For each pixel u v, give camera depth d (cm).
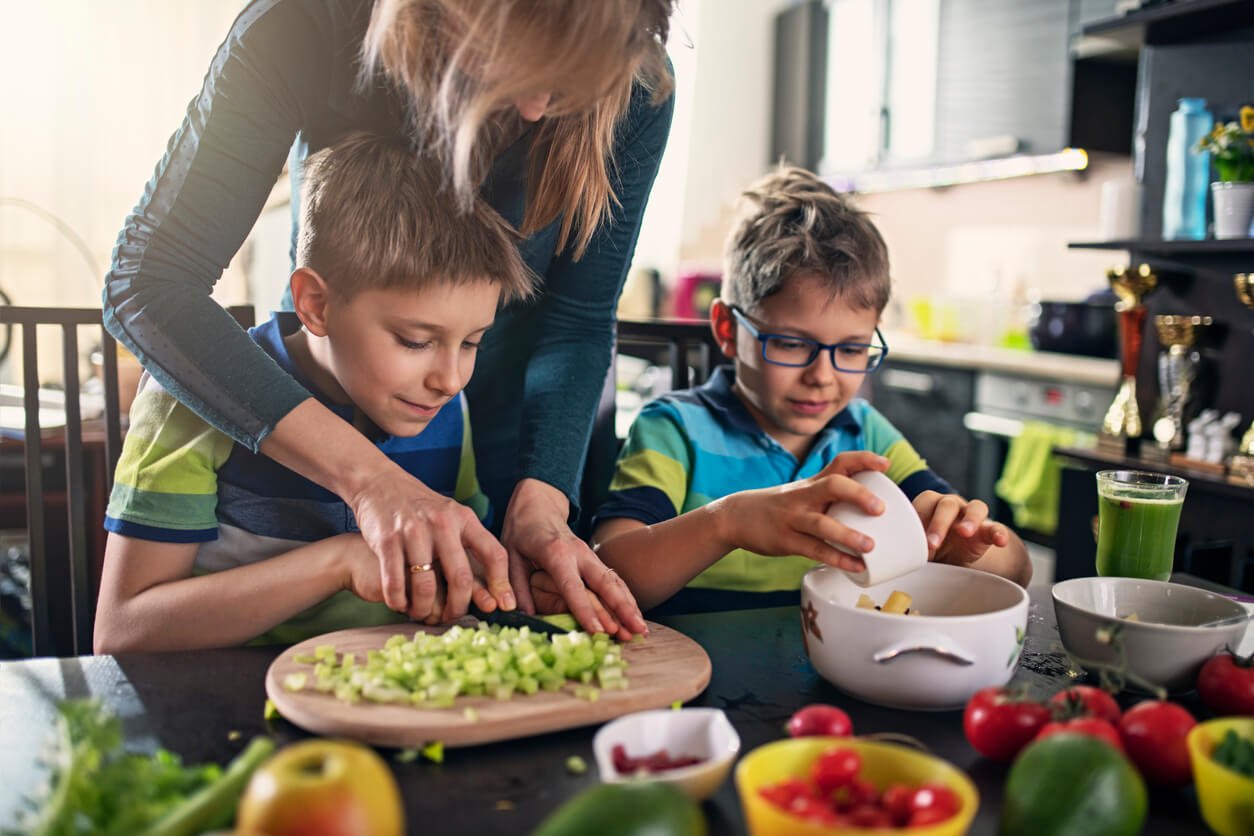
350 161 102
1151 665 82
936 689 79
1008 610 81
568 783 68
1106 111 344
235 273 326
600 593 98
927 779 58
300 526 113
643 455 136
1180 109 245
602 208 123
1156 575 104
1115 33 256
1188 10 233
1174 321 241
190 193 97
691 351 198
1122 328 258
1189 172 244
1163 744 66
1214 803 61
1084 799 56
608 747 67
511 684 77
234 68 97
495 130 109
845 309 136
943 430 370
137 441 106
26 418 130
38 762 69
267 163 102
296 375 114
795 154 498
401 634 92
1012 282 404
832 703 83
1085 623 84
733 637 99
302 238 107
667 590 109
